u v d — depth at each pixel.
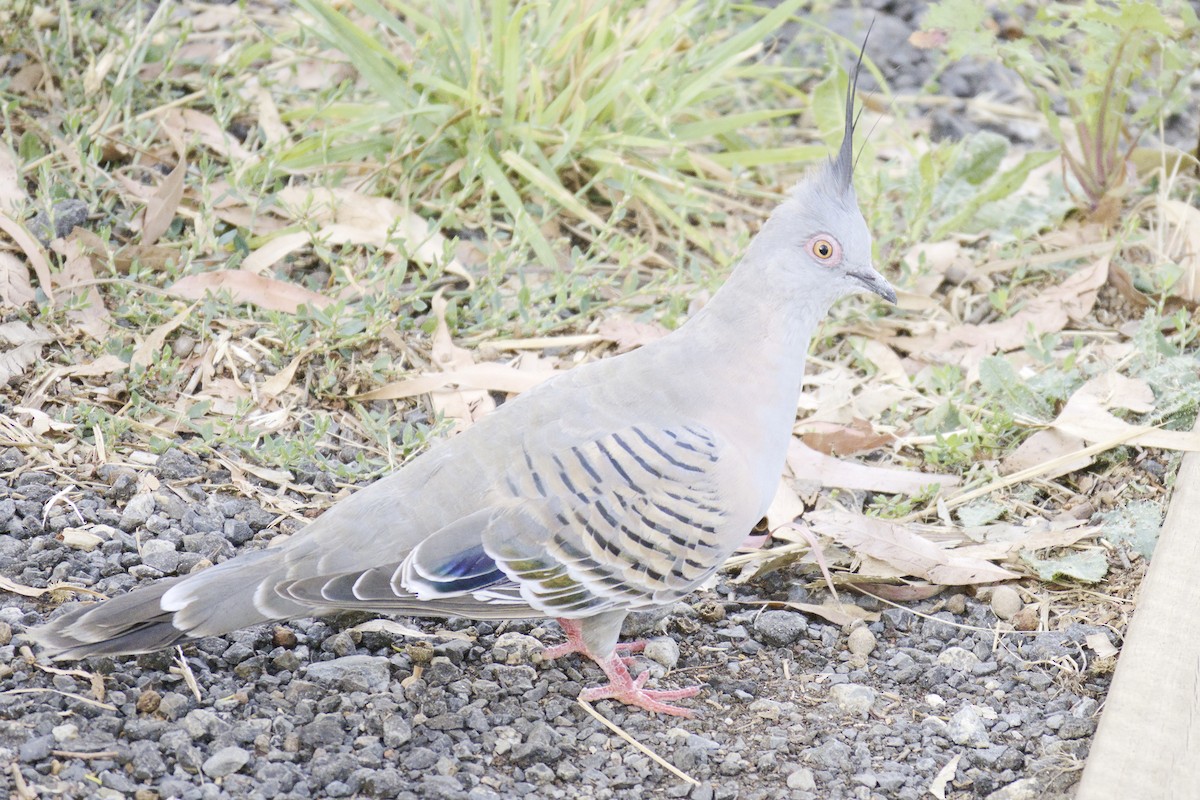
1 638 8.09
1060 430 10.79
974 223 13.56
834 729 8.35
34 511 9.23
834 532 9.69
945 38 13.09
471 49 12.60
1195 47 14.00
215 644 8.41
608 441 7.89
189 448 10.05
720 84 14.60
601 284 12.01
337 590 7.54
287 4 15.27
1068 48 13.27
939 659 9.02
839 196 8.25
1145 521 9.91
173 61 13.27
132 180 12.31
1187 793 7.20
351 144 12.85
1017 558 9.82
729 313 8.25
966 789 7.92
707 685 8.77
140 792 7.13
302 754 7.67
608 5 13.01
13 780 7.09
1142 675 7.96
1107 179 13.45
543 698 8.47
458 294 11.80
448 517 7.77
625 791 7.73
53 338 10.75
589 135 13.02
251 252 11.96
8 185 11.56
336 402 10.92
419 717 8.08
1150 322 11.47
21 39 13.24
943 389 11.48
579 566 7.82
